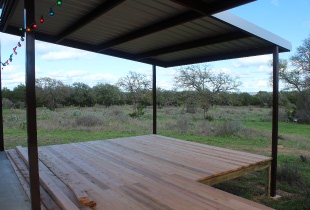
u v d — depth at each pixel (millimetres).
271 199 4305
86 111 15648
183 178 3256
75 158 4332
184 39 4664
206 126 11070
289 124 14523
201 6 2873
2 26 4234
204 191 2801
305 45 15141
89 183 3053
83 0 3195
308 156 7039
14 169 3787
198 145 5492
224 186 4945
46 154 4629
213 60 5574
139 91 17719
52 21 4004
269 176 4398
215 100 15242
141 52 5891
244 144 8438
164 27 3766
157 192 2771
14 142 7289
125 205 2438
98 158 4332
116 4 3059
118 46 5387
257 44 4535
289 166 5699
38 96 16688
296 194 4527
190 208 2367
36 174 2164
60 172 3510
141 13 3510
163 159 4270
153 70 6730
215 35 4316
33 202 2152
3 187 3051
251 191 4680
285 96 16609
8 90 15961
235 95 17047
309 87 15094
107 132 9828
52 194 2725
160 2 3125
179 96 16688
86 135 9016
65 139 8148
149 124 12055
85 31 4480
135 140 6098
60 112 14828
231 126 10367
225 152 4816
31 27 2084
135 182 3104
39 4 3350
